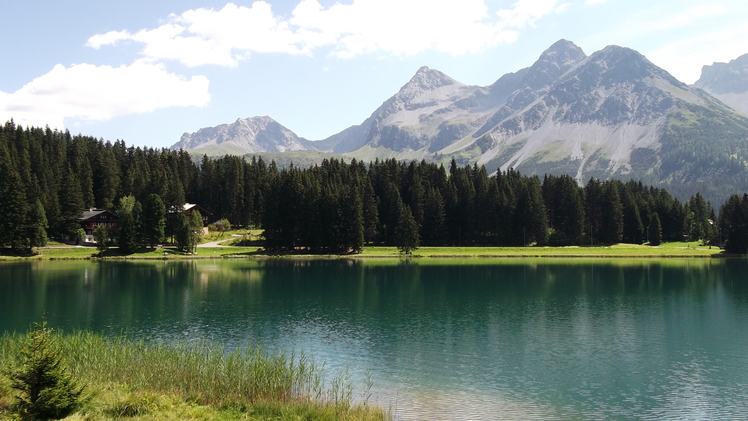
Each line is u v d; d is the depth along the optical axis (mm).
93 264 136250
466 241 193875
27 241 146125
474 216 193125
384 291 91125
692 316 67062
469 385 38750
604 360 45844
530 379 40312
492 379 40344
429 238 191375
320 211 172250
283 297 83438
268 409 26688
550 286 97938
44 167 180500
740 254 170875
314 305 75562
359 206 170875
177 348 40344
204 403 27422
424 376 40750
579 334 56219
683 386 38969
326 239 171625
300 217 171250
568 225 196750
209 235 195375
